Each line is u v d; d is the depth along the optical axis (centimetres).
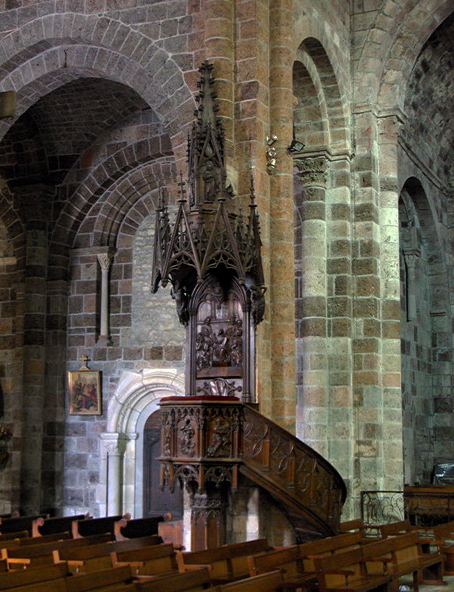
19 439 2416
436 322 2814
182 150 1727
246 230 1593
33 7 1886
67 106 2338
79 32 1836
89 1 1838
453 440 2745
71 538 1554
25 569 1016
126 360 2403
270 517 1534
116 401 2377
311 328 2077
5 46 1902
